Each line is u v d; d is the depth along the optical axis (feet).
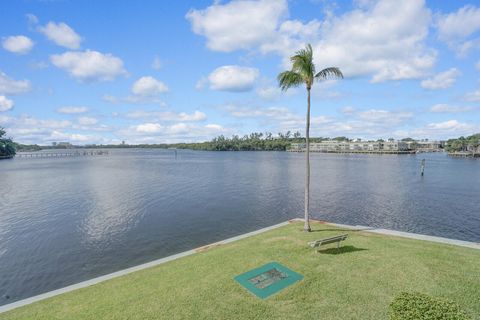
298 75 52.95
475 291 29.71
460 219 85.87
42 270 51.80
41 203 109.40
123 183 162.81
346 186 149.69
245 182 165.37
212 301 29.35
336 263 37.73
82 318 27.50
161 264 42.34
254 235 55.21
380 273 34.45
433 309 19.12
